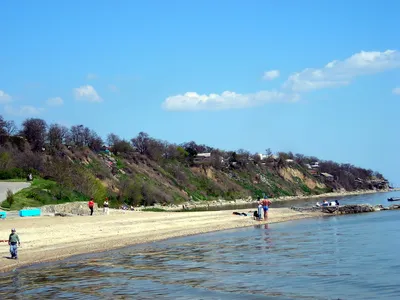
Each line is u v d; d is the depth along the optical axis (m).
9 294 20.08
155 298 18.84
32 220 45.22
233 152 163.75
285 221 56.09
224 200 128.12
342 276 21.62
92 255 31.03
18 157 80.75
